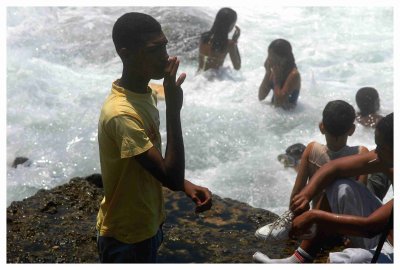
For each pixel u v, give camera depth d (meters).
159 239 3.58
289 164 6.95
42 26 10.38
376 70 9.52
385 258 4.00
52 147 7.34
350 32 10.79
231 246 4.75
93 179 5.55
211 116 7.97
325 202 4.29
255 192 6.58
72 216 5.08
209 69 9.09
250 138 7.61
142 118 3.26
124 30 3.23
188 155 7.26
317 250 4.28
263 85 8.32
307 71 9.47
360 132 7.53
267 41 10.55
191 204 5.30
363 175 4.60
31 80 8.66
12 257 4.52
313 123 8.00
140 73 3.27
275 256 4.62
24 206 5.17
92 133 7.62
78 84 8.82
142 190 3.36
